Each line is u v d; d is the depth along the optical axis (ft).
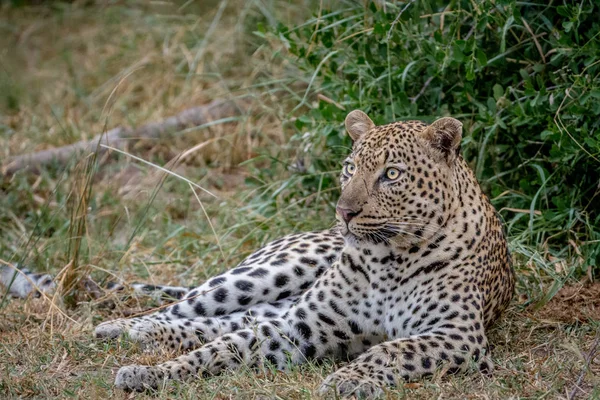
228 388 25.82
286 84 48.29
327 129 37.52
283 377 26.86
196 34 58.59
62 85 59.72
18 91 59.16
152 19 61.52
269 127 49.98
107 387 26.25
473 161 37.52
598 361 27.32
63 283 34.09
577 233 34.01
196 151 50.16
